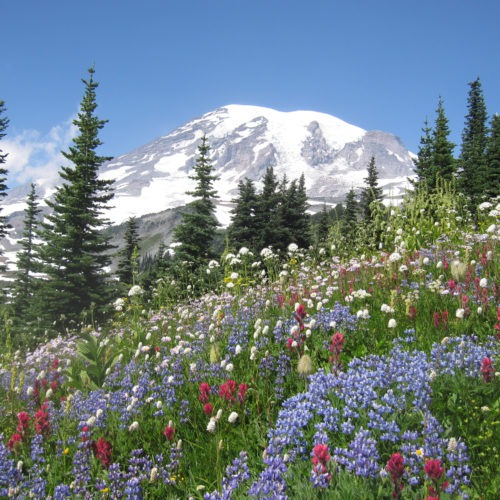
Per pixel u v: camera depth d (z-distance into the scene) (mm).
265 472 3699
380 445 4184
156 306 14828
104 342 7633
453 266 6910
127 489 4320
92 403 6191
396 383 4945
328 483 3520
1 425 6789
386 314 7457
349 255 14203
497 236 10586
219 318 8000
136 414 5680
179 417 5652
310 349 6867
